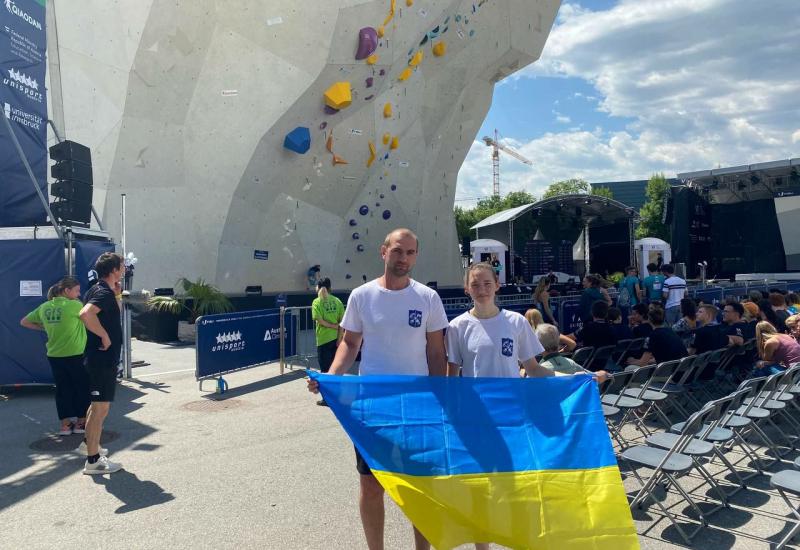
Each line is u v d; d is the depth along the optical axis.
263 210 17.55
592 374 3.51
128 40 15.11
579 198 28.08
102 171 15.36
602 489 3.12
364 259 20.95
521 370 4.38
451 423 3.25
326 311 8.38
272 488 4.89
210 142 16.17
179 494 4.77
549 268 31.77
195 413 7.48
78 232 9.16
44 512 4.44
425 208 23.84
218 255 16.47
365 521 3.30
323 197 19.22
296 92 16.78
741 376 8.43
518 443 3.24
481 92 24.05
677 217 31.08
